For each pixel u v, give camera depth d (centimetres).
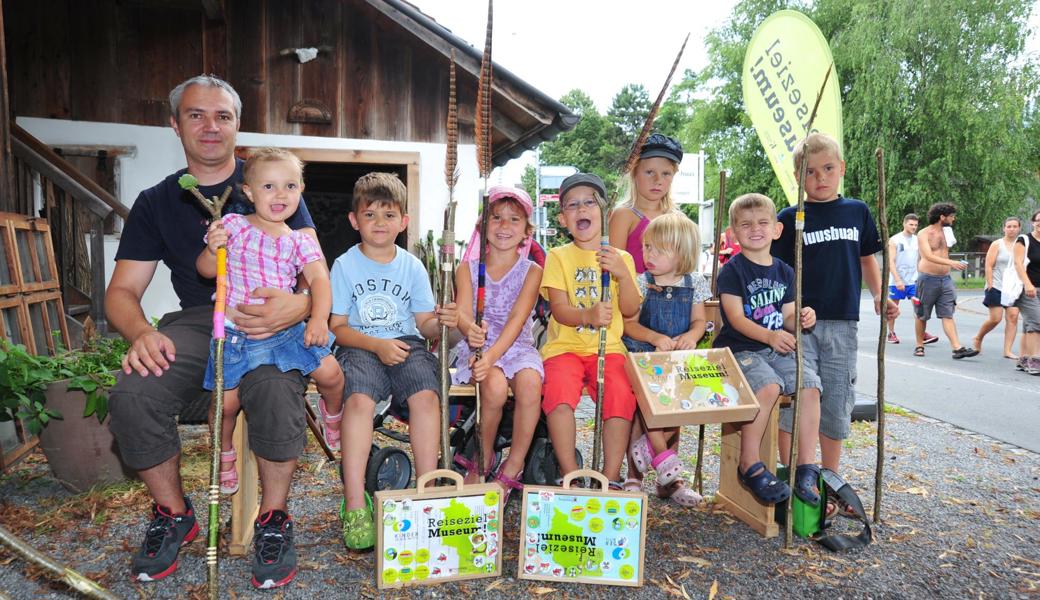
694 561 270
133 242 280
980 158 2562
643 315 341
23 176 534
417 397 285
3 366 312
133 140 680
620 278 308
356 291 299
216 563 211
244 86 704
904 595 244
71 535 284
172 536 249
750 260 327
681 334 331
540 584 250
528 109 686
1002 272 835
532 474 333
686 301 336
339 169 941
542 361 315
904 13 2547
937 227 872
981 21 2528
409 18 664
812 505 289
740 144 3148
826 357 334
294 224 283
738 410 284
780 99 418
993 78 2506
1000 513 327
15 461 370
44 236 448
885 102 2550
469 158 744
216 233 224
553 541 252
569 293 319
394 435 331
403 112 733
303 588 241
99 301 506
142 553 246
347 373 283
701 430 353
